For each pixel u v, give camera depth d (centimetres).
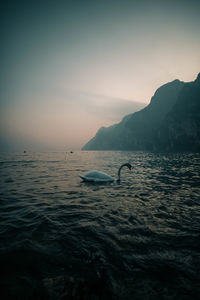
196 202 548
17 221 400
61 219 414
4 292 183
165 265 236
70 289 190
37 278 207
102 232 341
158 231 345
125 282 204
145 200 578
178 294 186
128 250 273
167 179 984
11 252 263
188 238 314
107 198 609
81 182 935
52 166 1948
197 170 1368
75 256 256
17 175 1227
